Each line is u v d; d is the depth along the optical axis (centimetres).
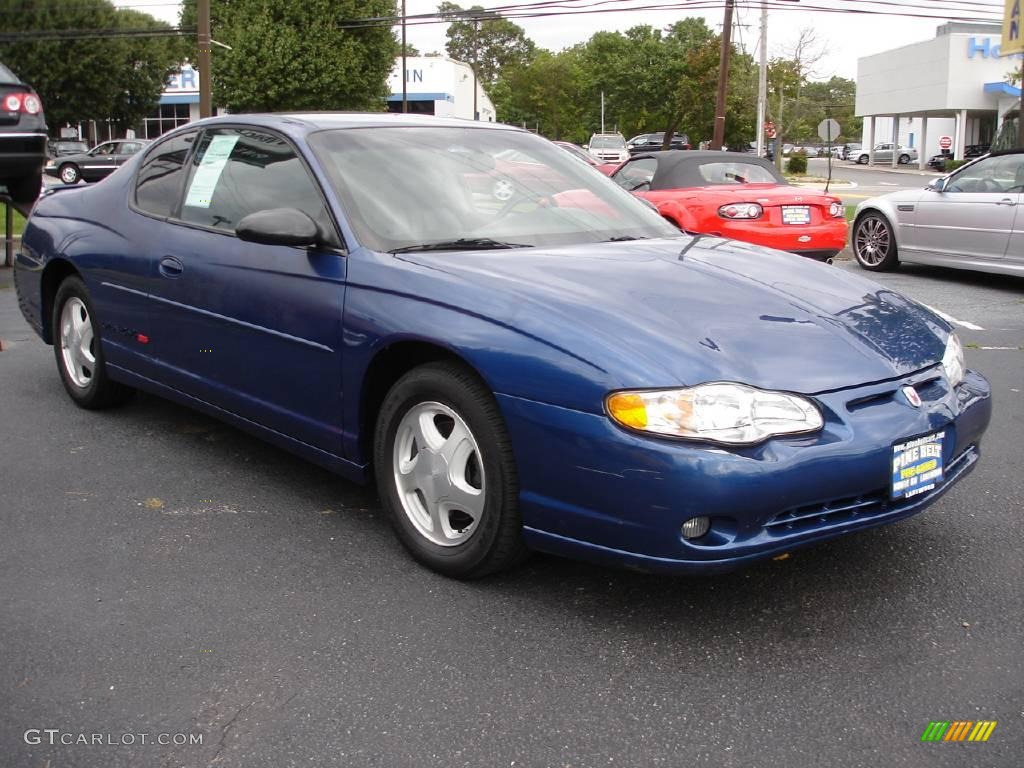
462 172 397
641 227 406
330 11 3672
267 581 328
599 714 254
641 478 270
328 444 362
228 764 234
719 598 318
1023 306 891
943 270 1156
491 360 297
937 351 327
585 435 278
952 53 5559
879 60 6481
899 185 3947
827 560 346
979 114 5909
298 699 260
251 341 385
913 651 286
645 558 277
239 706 257
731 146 6450
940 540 364
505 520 304
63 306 516
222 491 410
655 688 266
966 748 240
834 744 242
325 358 352
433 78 5569
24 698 260
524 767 233
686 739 244
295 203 379
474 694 263
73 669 274
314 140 388
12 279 1016
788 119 4250
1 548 353
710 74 6150
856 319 322
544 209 394
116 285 463
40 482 419
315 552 351
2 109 982
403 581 329
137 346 458
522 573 334
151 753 238
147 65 4925
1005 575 335
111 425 498
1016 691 265
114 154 3425
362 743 242
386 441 339
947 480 317
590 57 9012
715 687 267
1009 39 1905
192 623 300
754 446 269
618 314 295
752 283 335
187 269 414
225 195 415
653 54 8400
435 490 326
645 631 296
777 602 315
